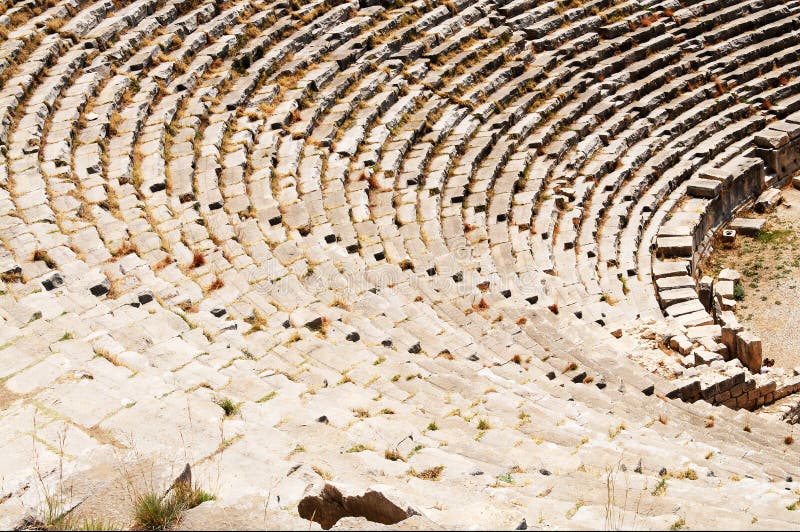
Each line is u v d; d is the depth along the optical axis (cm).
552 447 1442
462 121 3656
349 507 944
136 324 1811
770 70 4484
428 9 4181
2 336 1612
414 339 2041
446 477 1194
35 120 2809
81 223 2345
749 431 2158
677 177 3725
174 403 1373
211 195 2716
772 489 1383
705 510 1055
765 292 3281
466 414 1614
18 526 934
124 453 1135
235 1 3809
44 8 3381
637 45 4416
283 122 3244
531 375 2012
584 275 2998
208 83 3359
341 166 3128
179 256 2338
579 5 4494
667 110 4050
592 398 1984
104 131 2878
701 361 2606
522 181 3403
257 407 1406
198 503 964
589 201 3456
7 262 2061
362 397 1588
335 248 2572
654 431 1786
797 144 4081
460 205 3128
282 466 1120
